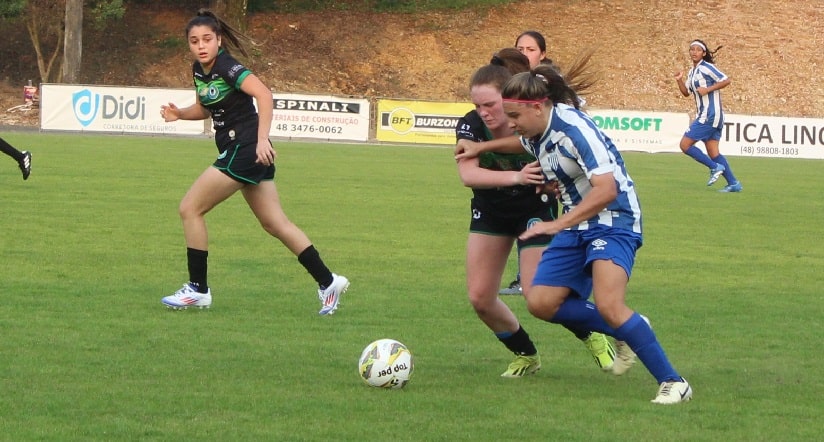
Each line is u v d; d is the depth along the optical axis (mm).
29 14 140625
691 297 32719
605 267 19656
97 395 19859
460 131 22359
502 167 22453
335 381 21438
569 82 22141
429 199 58625
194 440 17188
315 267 28641
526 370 22562
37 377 21141
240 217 48781
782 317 29625
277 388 20734
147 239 41094
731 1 160750
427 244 42312
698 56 68750
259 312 28828
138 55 148500
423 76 148750
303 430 17844
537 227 19547
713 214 55625
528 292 21031
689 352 25000
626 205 19953
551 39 154375
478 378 22203
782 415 19359
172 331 25969
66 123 109688
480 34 155750
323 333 26344
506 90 19594
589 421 18719
